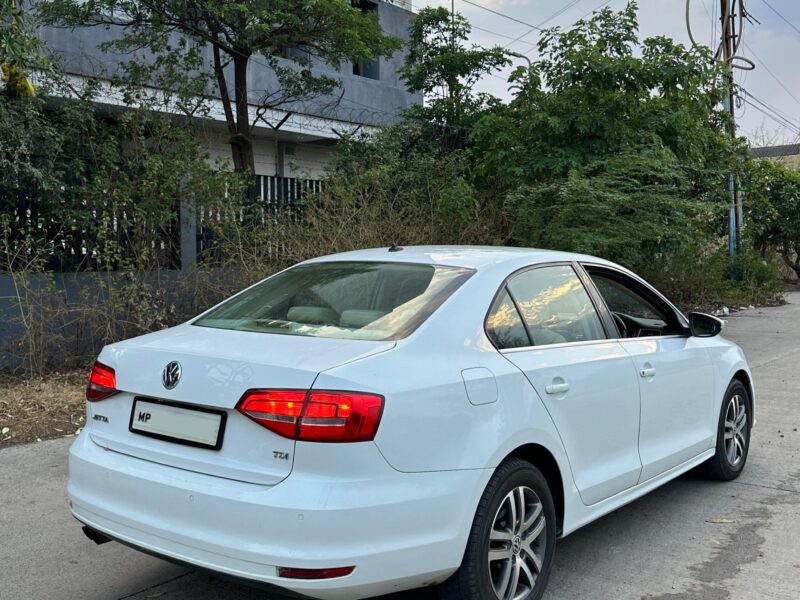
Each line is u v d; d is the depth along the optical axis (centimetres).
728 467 529
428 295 343
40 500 491
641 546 423
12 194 845
